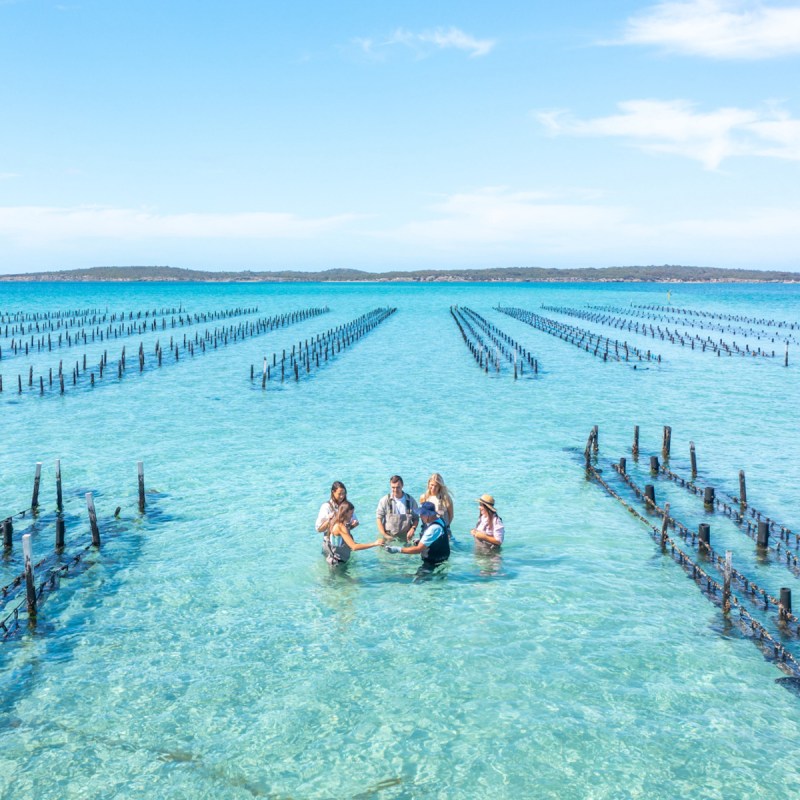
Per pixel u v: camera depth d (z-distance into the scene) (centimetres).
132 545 1720
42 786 880
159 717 1020
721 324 11375
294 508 2006
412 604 1381
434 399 4031
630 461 2597
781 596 1300
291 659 1177
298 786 880
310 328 9856
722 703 1046
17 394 4178
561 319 12619
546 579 1503
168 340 8069
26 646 1225
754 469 2494
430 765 916
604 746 949
